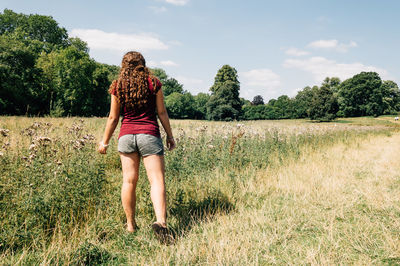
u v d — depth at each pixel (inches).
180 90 4148.6
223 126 351.9
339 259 92.0
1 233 96.9
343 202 151.9
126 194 106.4
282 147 311.1
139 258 90.8
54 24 2166.6
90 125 482.0
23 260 85.9
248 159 237.5
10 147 154.4
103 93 2151.8
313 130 538.3
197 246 98.8
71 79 1844.2
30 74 1691.7
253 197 163.8
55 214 112.7
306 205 150.0
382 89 3779.5
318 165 261.3
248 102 5319.9
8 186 117.1
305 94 3976.4
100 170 141.2
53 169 125.3
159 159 104.3
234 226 117.1
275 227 119.0
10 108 1616.6
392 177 224.2
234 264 85.4
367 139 661.9
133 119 103.7
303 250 99.2
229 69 3380.9
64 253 90.1
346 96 3720.5
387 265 88.4
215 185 172.6
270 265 89.0
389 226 119.5
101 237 108.8
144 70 104.2
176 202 140.1
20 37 1979.6
